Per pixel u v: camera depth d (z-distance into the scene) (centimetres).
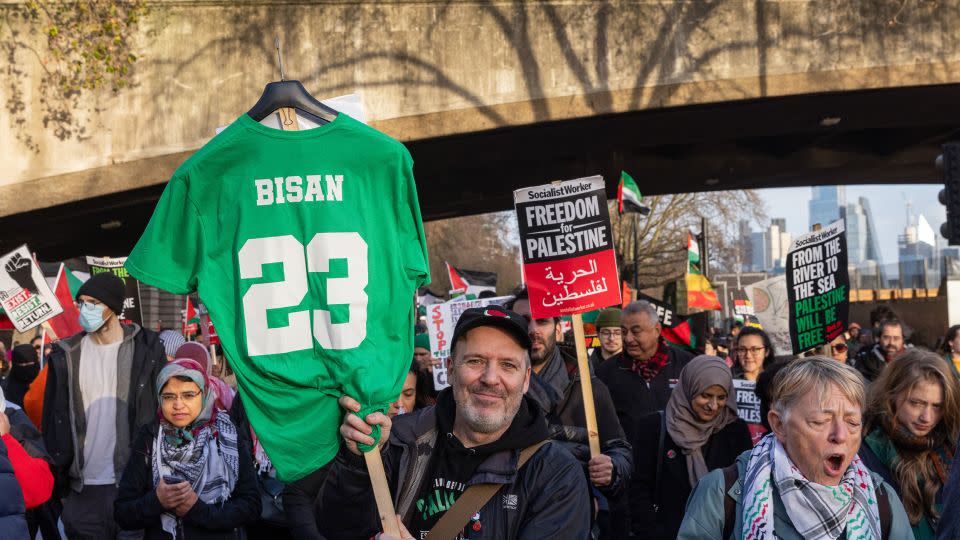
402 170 372
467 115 1920
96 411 707
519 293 649
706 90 1956
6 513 432
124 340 722
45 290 1016
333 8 1881
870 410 458
